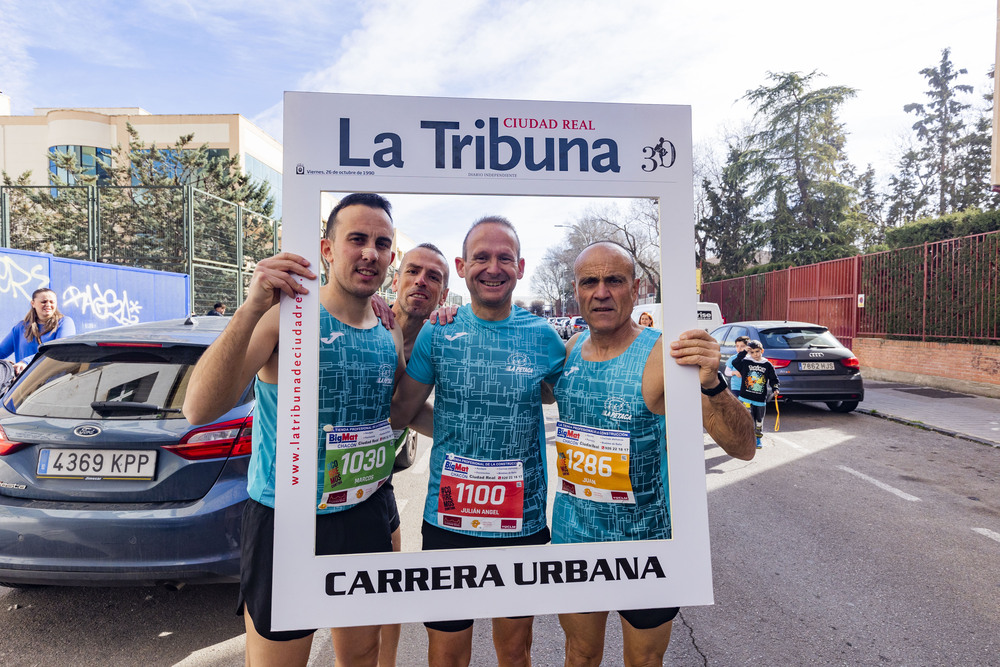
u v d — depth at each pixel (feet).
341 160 5.05
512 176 5.26
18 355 17.90
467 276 5.73
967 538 12.60
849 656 8.11
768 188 92.38
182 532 7.82
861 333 45.44
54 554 7.74
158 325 10.66
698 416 5.20
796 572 10.84
